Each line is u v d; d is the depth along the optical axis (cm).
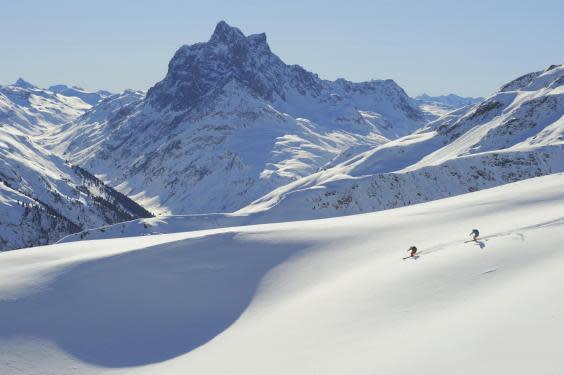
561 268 2998
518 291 2870
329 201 13700
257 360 3209
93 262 4962
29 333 4044
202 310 4391
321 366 2811
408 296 3391
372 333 3053
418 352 2530
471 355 2320
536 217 4338
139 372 3666
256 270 4850
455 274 3472
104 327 4184
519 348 2242
